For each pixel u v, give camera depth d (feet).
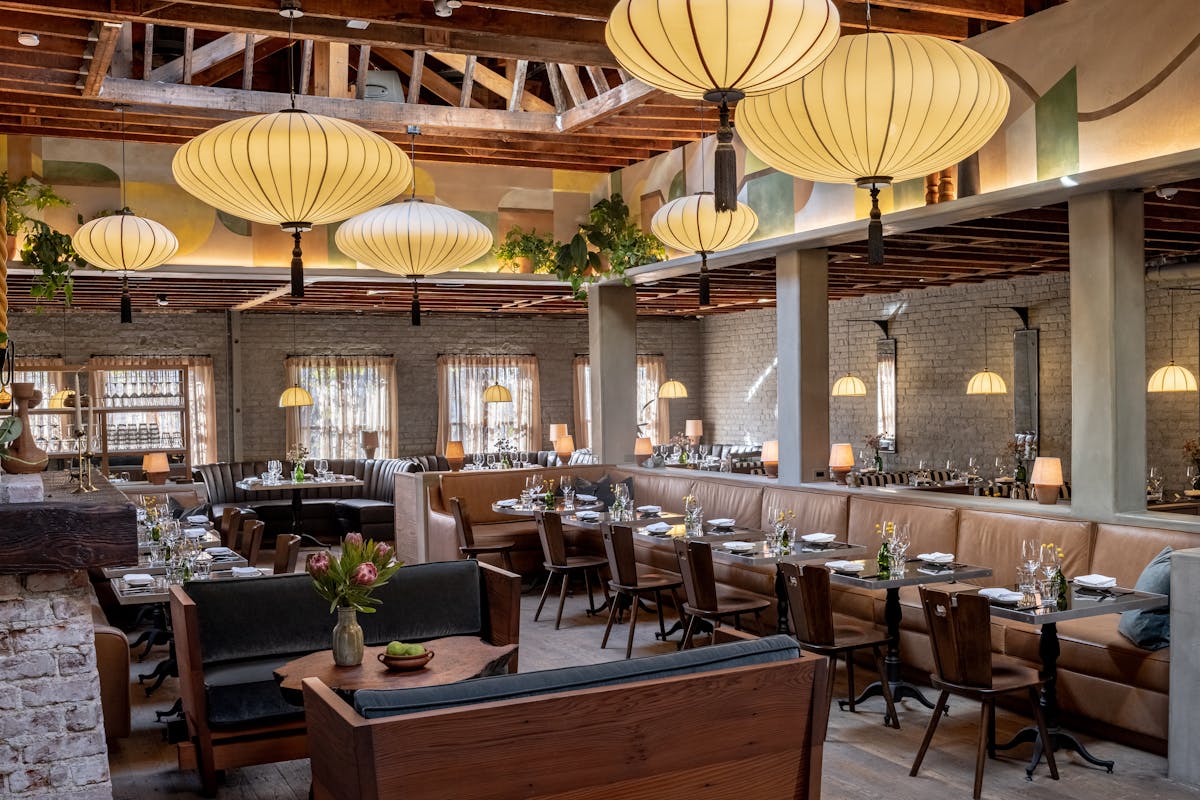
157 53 32.89
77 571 10.86
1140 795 15.66
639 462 39.52
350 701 13.43
